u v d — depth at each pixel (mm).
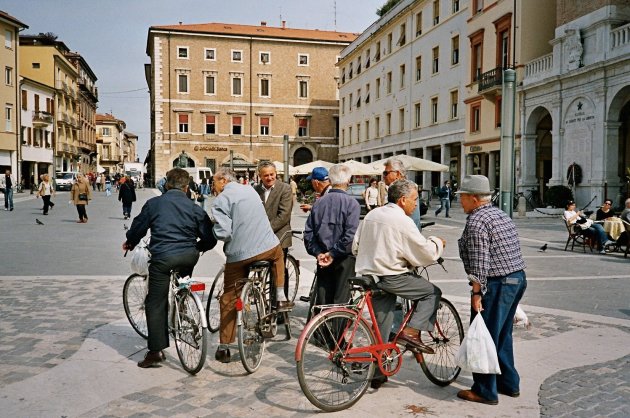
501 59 31562
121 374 5164
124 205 23312
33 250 13617
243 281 5402
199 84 65062
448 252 14164
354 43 58031
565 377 5121
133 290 6438
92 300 8109
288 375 5176
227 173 5746
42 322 6875
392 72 48500
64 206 31516
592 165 23828
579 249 15023
